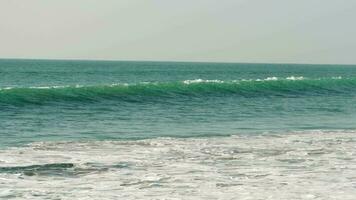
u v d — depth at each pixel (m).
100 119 23.25
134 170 12.05
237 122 23.33
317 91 49.69
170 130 20.00
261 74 122.88
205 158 13.70
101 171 11.91
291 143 16.62
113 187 10.47
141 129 20.12
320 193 10.08
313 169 12.41
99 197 9.70
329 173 11.95
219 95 40.25
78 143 16.05
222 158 13.73
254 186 10.62
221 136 18.36
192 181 11.02
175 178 11.29
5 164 12.41
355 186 10.71
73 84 61.25
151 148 15.24
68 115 24.50
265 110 29.89
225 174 11.73
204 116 25.66
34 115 23.91
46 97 30.44
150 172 11.86
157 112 27.19
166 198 9.66
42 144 15.69
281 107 32.22
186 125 21.75
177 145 15.91
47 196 9.73
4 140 16.45
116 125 21.23
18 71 109.19
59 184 10.67
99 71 122.88
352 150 15.31
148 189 10.33
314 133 19.55
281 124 22.92
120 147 15.37
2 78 73.25
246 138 17.83
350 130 20.86
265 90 46.00
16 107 26.77
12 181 10.83
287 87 48.59
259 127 21.59
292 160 13.55
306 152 14.83
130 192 10.08
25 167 12.12
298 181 11.10
